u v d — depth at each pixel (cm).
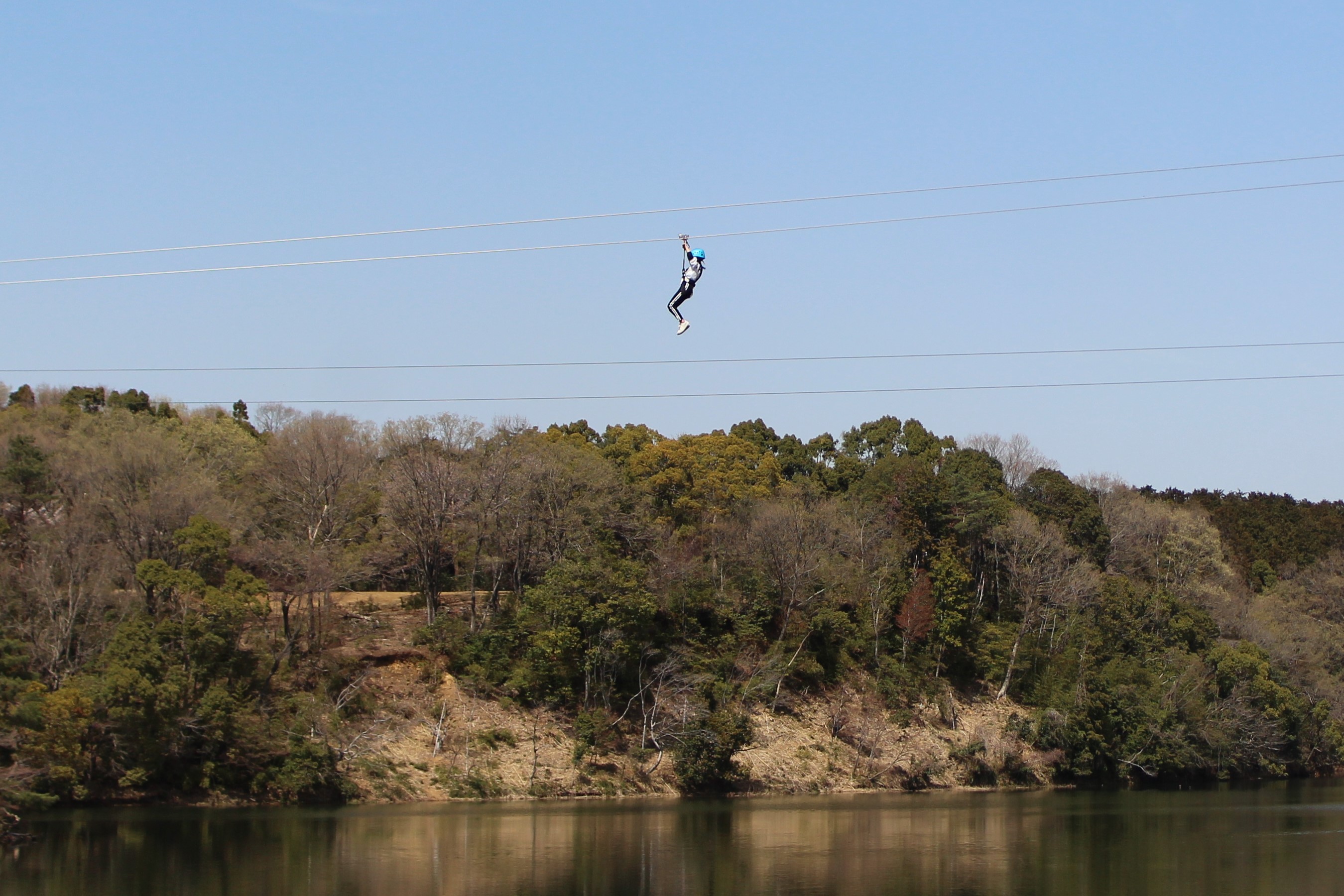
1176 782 16762
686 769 13525
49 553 11938
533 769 13188
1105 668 16588
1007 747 15900
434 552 14900
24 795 10062
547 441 16812
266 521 14638
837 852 10138
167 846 9562
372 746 12950
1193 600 19512
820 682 16150
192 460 15925
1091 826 11944
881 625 16862
